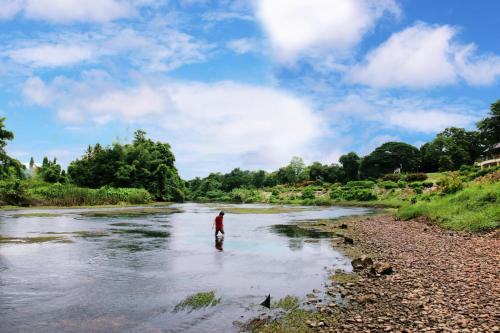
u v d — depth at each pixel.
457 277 13.07
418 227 29.64
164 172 99.00
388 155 121.50
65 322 9.02
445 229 26.56
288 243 22.42
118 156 92.88
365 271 14.68
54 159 98.44
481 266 14.61
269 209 63.44
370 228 30.11
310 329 8.70
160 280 13.23
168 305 10.46
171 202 101.81
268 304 10.48
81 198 64.25
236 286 12.55
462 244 20.20
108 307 10.20
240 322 9.22
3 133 60.19
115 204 71.06
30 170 105.12
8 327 8.64
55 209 53.25
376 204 69.75
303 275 14.20
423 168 119.50
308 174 148.75
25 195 57.44
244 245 21.56
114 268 15.04
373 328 8.61
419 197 52.03
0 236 23.62
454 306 9.91
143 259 17.00
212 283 12.91
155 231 28.06
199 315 9.72
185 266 15.64
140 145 98.19
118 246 20.62
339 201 79.94
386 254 18.30
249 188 141.12
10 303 10.38
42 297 10.97
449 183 43.09
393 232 27.09
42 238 23.03
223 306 10.45
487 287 11.63
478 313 9.30
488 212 25.52
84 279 13.16
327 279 13.57
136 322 9.12
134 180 92.38
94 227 30.03
